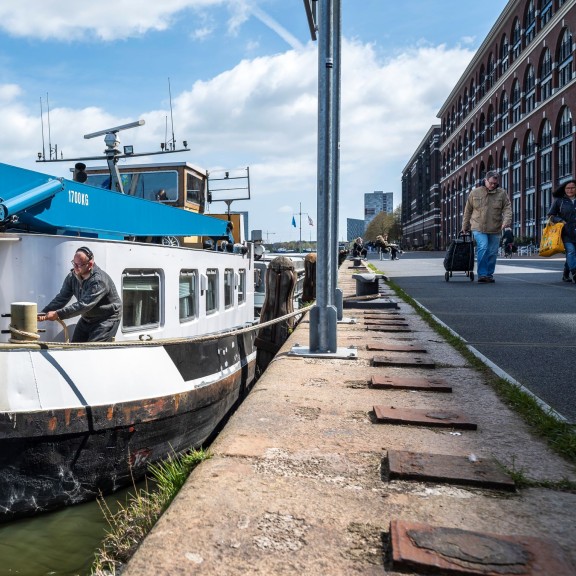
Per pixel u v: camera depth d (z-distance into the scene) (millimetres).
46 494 4734
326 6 5582
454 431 3410
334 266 6523
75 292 5145
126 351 5281
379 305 10039
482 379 4668
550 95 57719
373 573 1948
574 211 14109
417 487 2629
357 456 3004
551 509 2420
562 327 7488
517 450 3094
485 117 80062
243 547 2104
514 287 13305
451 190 103688
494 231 14641
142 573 1938
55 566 3924
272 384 4504
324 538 2174
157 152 10117
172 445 5684
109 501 5070
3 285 4961
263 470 2812
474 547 2047
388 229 168750
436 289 13289
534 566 1940
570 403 4113
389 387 4367
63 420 4652
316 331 5719
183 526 2252
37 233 5422
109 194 6230
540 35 59031
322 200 5695
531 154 62969
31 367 4598
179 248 6727
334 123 6566
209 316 7742
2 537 4395
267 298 8906
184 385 5773
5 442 4488
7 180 5160
